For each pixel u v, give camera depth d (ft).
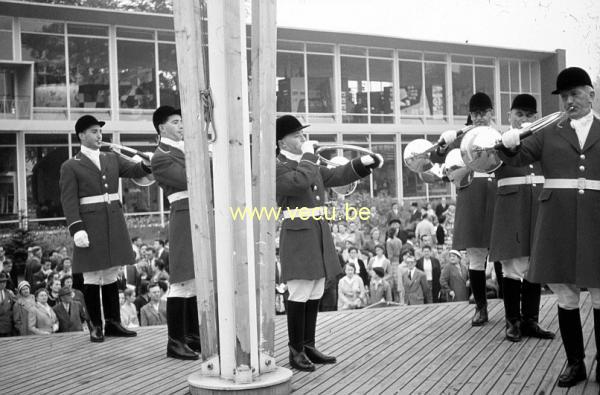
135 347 21.98
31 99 68.95
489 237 22.80
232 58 15.61
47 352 21.72
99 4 78.33
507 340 20.85
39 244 55.98
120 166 23.90
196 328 21.68
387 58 91.25
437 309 26.11
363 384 16.90
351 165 19.58
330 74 87.35
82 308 31.40
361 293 36.29
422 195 93.35
